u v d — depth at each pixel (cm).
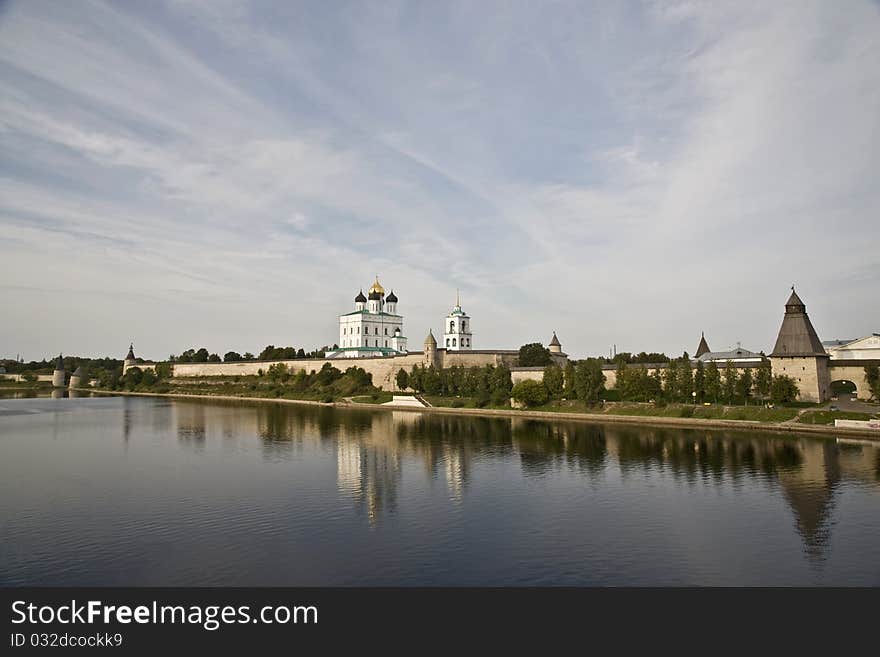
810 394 9331
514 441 8031
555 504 4772
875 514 4378
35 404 15750
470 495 5078
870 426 7494
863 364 9556
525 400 11512
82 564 3550
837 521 4241
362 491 5241
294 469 6234
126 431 9506
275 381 18262
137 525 4253
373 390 15662
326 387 16512
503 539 3947
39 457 7050
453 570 3459
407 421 10712
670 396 10306
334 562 3572
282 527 4209
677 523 4247
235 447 7750
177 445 7956
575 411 10781
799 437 7656
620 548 3778
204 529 4166
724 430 8412
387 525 4253
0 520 4375
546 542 3891
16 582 3322
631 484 5406
